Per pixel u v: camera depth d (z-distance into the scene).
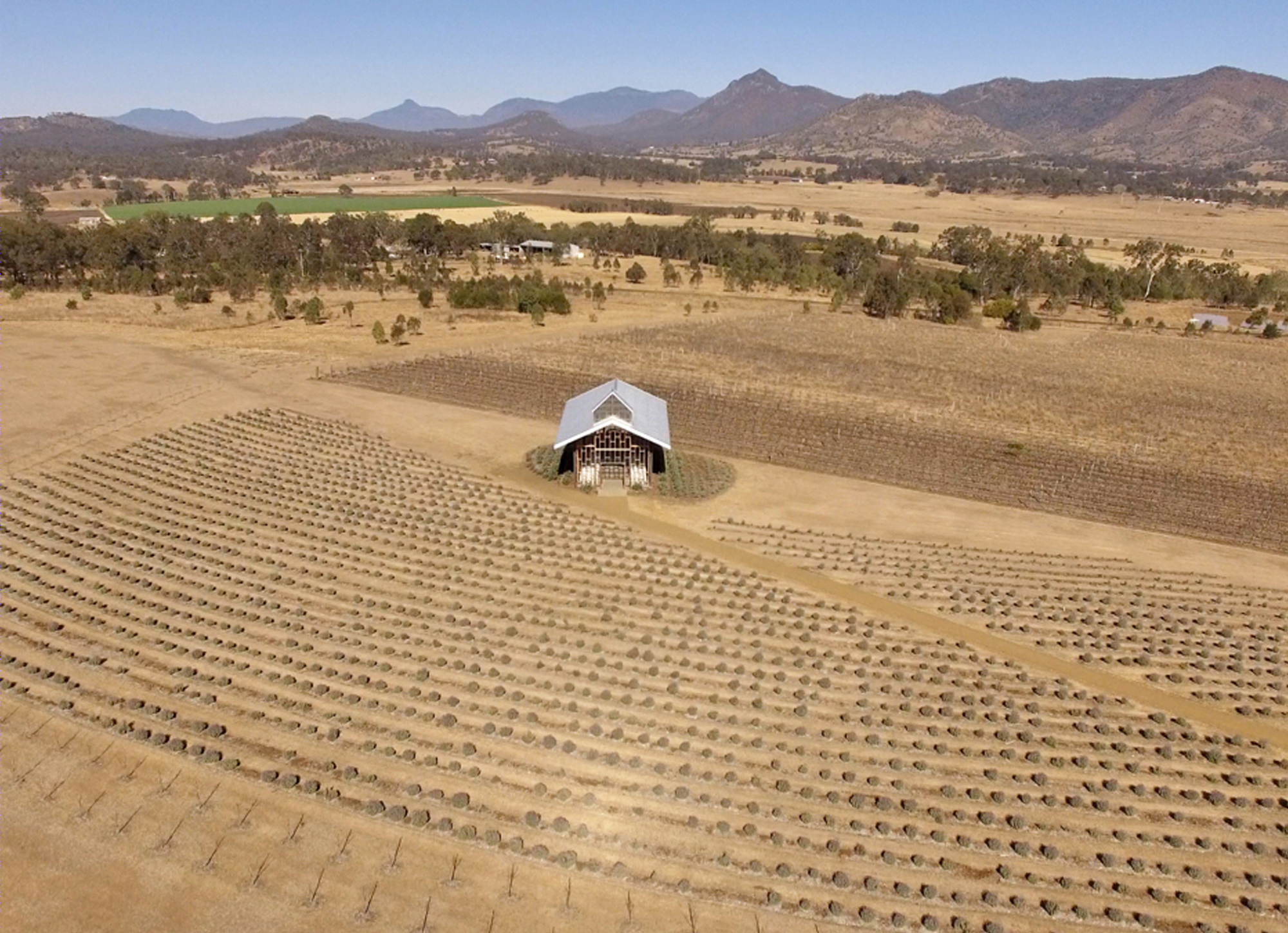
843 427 63.31
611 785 27.38
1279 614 40.12
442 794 26.52
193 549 41.66
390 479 50.88
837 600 39.56
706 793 27.20
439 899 22.84
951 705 32.44
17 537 42.06
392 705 30.78
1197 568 44.16
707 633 36.28
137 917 21.89
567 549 43.09
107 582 38.41
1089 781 28.83
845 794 27.55
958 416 66.44
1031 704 32.78
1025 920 23.36
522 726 30.05
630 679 32.88
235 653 33.50
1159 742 30.95
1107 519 49.53
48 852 23.62
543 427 60.78
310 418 60.78
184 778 26.59
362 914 22.25
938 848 25.61
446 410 63.59
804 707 31.58
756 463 56.06
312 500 47.62
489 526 45.28
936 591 40.72
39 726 28.64
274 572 39.88
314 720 29.75
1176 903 24.17
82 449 53.25
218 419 59.38
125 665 32.41
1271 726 32.28
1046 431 63.81
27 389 63.88
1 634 34.09
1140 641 37.47
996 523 48.41
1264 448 61.31
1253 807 27.95
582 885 23.55
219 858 23.72
